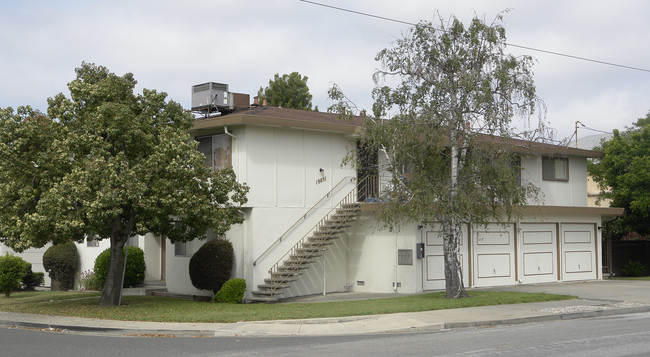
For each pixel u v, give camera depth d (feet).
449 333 47.52
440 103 63.62
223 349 40.70
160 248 93.45
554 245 94.17
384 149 65.00
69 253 98.32
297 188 78.84
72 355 38.40
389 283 79.66
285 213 77.41
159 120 65.31
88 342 44.60
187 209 61.41
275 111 85.46
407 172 65.62
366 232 82.64
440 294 71.92
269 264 75.41
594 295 71.56
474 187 63.67
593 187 144.05
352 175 84.58
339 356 37.06
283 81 163.32
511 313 56.65
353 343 42.80
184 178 62.13
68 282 98.32
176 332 49.32
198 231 67.77
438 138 62.23
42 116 62.23
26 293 92.38
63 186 57.11
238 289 71.41
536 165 96.37
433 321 52.13
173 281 84.38
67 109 63.16
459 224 68.28
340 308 59.67
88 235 64.34
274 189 76.64
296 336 47.75
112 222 65.98
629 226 109.50
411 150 63.21
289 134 78.69
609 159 108.68
